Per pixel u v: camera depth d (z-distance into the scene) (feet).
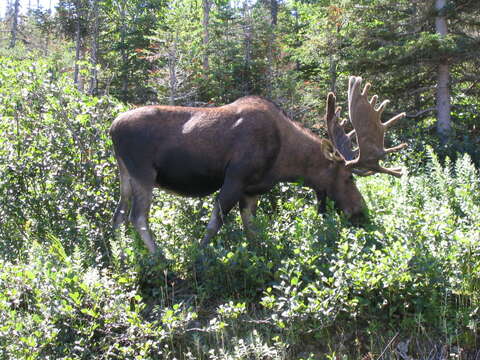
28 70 20.51
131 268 14.32
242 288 14.64
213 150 16.07
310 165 17.31
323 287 12.84
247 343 12.64
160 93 57.41
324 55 50.67
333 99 16.85
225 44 59.11
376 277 12.84
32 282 13.14
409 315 12.95
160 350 12.53
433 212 14.24
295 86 53.72
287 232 16.08
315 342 12.87
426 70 42.86
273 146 16.51
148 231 16.06
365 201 18.67
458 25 44.16
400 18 45.65
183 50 58.59
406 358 12.30
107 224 18.15
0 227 18.57
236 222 18.35
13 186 18.97
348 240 15.02
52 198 18.80
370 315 12.96
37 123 20.06
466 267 13.12
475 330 12.37
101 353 12.39
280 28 67.21
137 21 76.13
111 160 19.13
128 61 73.41
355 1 46.16
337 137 17.17
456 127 42.34
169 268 15.19
